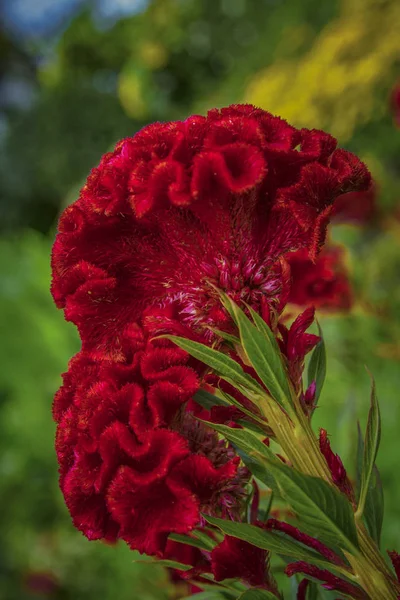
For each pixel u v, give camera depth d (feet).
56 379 5.55
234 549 1.49
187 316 1.47
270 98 6.66
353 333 3.85
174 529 1.35
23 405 5.49
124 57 14.79
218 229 1.43
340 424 2.27
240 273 1.45
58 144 15.05
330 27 7.55
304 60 6.81
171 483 1.37
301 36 8.73
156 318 1.46
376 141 6.53
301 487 1.30
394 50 6.13
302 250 1.66
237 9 11.80
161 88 12.48
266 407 1.42
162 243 1.45
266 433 1.45
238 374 1.39
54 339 5.76
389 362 3.86
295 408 1.41
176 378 1.42
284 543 1.41
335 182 1.42
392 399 3.69
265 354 1.37
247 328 1.36
